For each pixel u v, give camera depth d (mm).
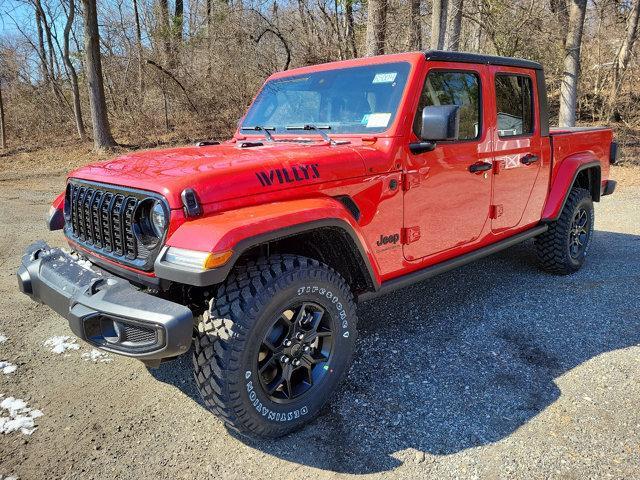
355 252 2857
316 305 2678
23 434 2660
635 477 2301
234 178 2473
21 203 9125
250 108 4105
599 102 15516
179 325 2143
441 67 3367
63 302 2514
